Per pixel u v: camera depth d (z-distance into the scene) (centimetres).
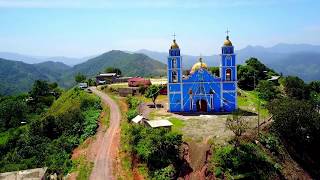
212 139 6431
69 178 6144
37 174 6025
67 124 8556
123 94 11150
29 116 13488
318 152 7075
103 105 9988
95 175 6050
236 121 6900
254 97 10344
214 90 8450
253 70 11950
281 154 6625
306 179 6538
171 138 6022
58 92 16350
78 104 10356
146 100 10025
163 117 8012
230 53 8344
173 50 8419
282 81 12875
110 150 6894
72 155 7112
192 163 6000
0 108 13625
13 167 6819
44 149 7619
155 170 5834
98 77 14988
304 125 6906
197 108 8588
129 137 6825
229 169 5816
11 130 11981
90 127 8094
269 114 8019
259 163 6072
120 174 6031
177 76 8494
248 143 6362
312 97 12194
